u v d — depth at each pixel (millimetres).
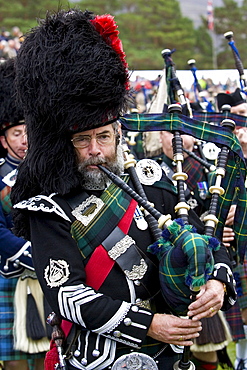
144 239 2182
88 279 2117
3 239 3211
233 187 2373
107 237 2127
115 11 24516
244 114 3961
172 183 2395
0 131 3424
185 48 24984
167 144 3428
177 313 2160
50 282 2064
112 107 2107
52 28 2100
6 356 3314
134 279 2123
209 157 3418
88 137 2119
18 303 3322
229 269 2184
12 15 20766
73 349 2156
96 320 2029
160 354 2197
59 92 2055
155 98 3865
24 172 2232
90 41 2084
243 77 3695
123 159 2270
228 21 27172
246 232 2389
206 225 2221
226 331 3797
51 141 2127
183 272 1980
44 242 2107
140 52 22812
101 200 2164
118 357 2131
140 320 2049
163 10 24906
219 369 4336
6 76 3361
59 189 2131
